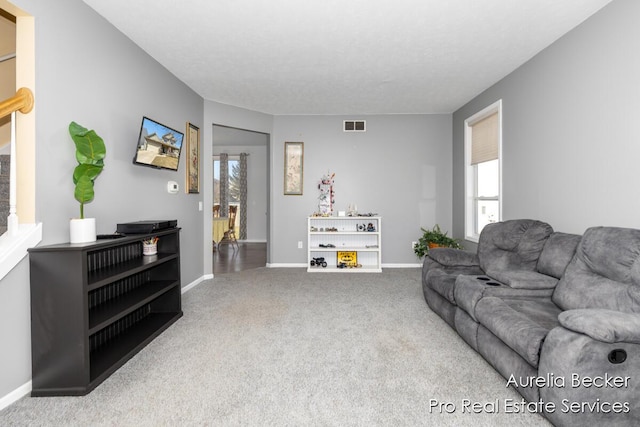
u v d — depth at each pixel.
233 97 4.57
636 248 1.80
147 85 3.21
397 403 1.79
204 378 2.04
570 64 2.80
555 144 2.99
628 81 2.25
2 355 1.75
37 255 1.85
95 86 2.48
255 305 3.48
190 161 4.14
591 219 2.59
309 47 3.12
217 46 3.09
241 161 8.70
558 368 1.48
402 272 5.11
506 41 3.00
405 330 2.80
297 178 5.53
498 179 3.93
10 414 1.69
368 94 4.49
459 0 2.40
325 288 4.16
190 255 4.19
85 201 2.13
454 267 3.24
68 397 1.84
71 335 1.86
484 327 2.21
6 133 2.23
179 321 3.00
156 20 2.64
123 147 2.84
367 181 5.52
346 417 1.67
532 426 1.60
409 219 5.52
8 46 2.38
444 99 4.72
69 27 2.22
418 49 3.16
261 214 8.80
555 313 2.05
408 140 5.49
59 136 2.13
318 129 5.50
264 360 2.27
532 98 3.32
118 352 2.27
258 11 2.53
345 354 2.36
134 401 1.80
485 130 4.41
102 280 2.03
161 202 3.49
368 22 2.70
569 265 2.22
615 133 2.36
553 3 2.42
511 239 2.91
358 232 5.27
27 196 1.94
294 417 1.67
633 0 2.20
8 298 1.77
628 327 1.38
